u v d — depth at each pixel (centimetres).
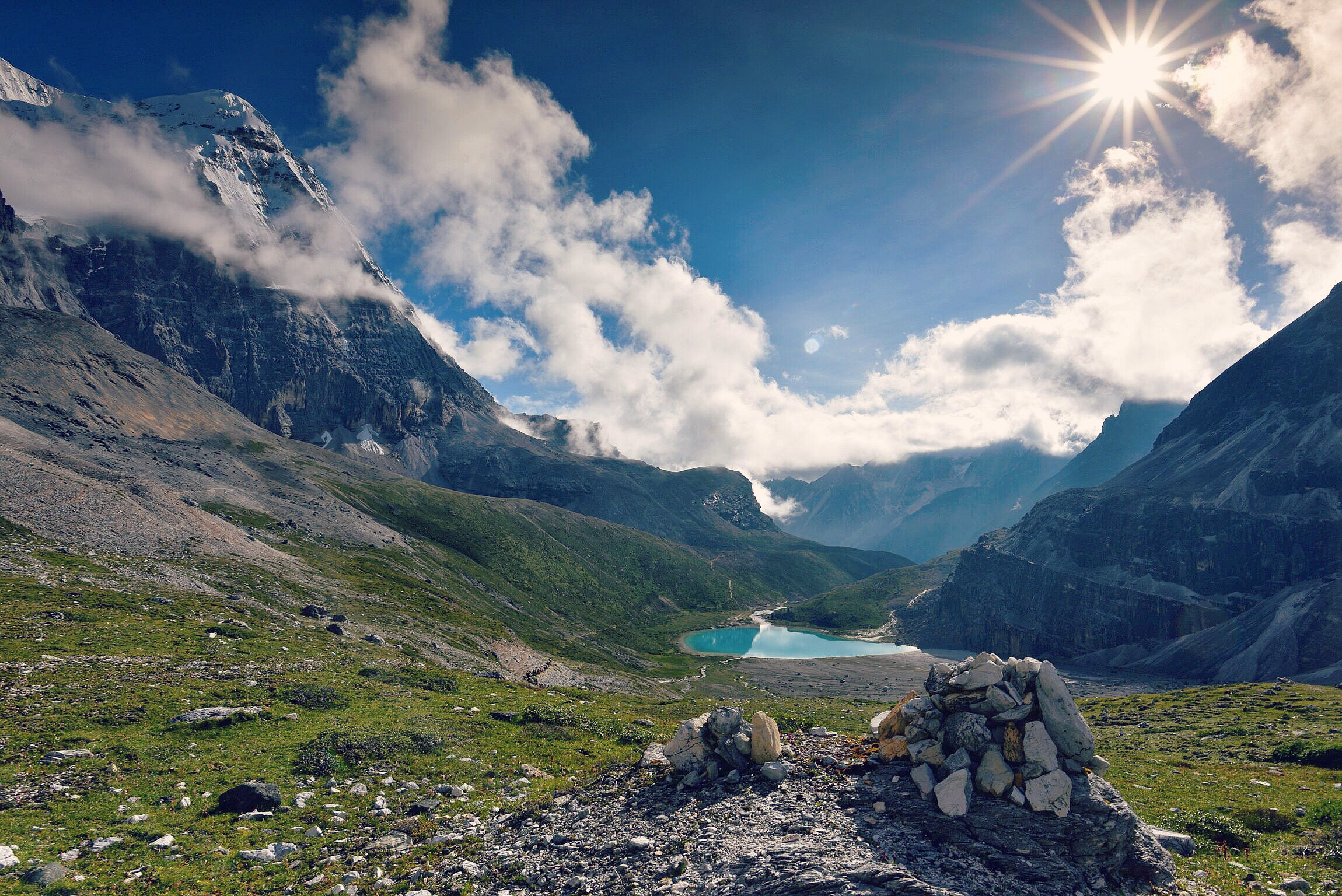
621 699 8588
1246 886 2244
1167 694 9919
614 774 2966
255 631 6638
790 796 2398
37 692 3778
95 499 9931
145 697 3894
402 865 2277
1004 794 2184
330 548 16950
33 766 2856
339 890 2080
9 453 10331
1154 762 5053
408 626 10300
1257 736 6159
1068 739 2236
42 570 6925
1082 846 2088
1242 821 3061
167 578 8131
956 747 2353
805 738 2958
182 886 2042
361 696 4666
